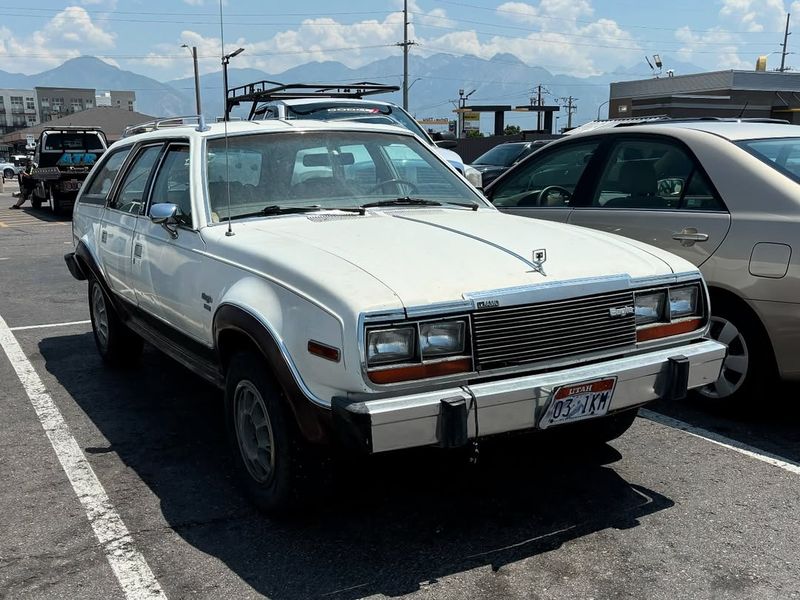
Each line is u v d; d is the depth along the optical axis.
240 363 3.42
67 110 146.00
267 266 3.26
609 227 5.12
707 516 3.48
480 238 3.54
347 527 3.43
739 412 4.61
